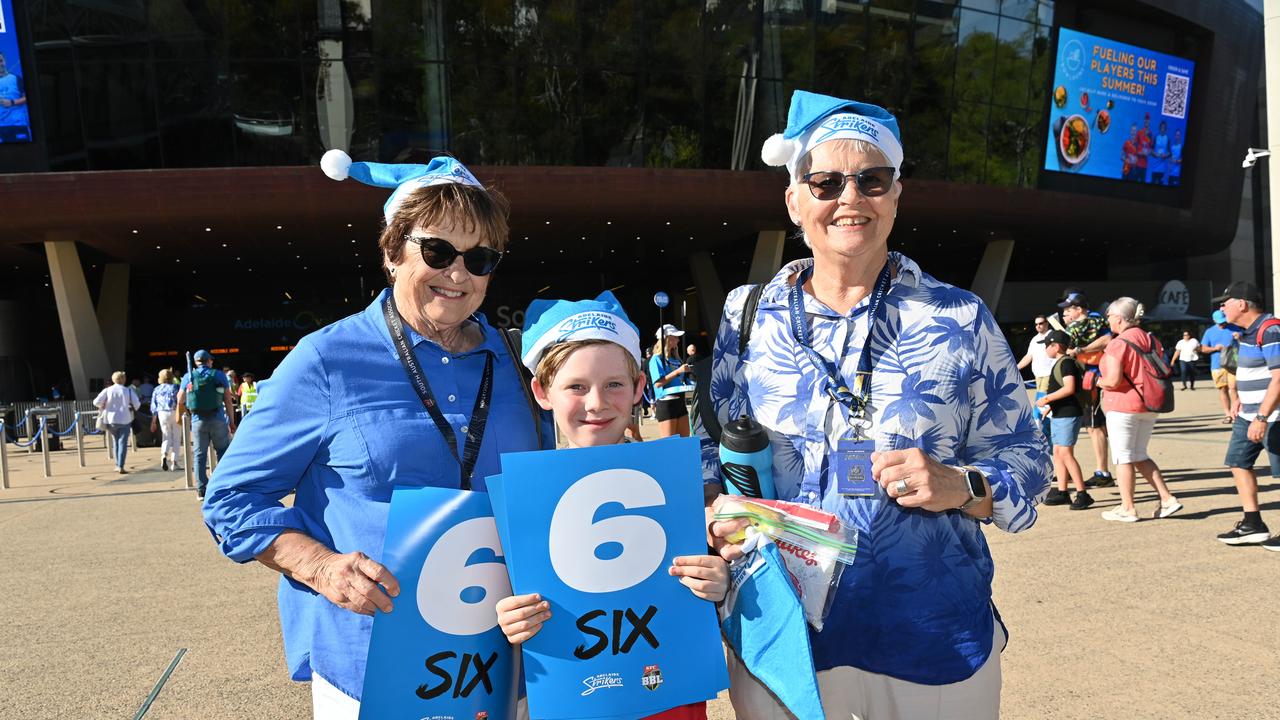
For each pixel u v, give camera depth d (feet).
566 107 80.43
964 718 5.79
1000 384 5.96
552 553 5.35
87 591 17.75
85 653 13.74
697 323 139.85
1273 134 34.47
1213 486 26.08
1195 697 10.93
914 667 5.75
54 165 75.51
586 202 82.74
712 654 5.60
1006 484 5.53
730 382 6.59
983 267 115.24
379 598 5.05
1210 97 113.29
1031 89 96.07
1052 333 24.20
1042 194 98.12
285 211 78.38
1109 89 102.22
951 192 92.27
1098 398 27.09
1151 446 36.50
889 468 5.39
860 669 5.88
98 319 104.83
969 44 90.48
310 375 5.52
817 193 5.92
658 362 37.01
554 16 77.36
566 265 129.59
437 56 77.00
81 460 44.57
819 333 6.09
